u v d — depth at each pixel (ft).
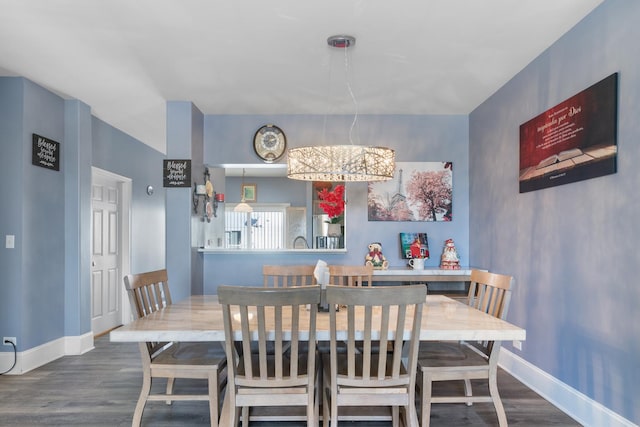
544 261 11.11
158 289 10.27
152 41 10.48
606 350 8.73
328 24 9.64
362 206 16.89
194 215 15.88
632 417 8.02
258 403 7.64
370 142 16.78
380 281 15.67
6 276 13.05
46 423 9.68
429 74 12.65
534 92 11.63
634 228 7.98
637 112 7.93
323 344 11.65
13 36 10.21
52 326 14.46
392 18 9.38
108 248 19.31
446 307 9.89
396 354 7.54
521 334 7.70
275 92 14.23
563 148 10.15
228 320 7.45
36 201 13.64
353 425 9.50
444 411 10.25
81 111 15.30
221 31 9.96
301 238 29.94
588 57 9.33
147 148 22.74
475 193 16.03
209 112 16.56
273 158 16.69
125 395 11.34
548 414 10.00
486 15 9.29
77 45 10.73
